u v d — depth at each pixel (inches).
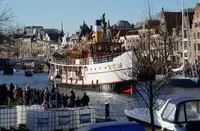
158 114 626.2
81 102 1096.2
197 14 3371.1
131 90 1909.4
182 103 566.6
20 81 3398.1
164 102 644.7
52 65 2869.1
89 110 724.7
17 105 780.0
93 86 2287.2
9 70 4739.2
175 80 2265.0
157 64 1295.5
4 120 683.4
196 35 3336.6
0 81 3385.8
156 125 632.4
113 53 2251.5
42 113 674.2
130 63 1977.1
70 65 2517.2
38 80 3563.0
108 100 1728.6
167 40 2522.1
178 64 2839.6
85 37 4916.3
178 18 3496.6
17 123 698.2
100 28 2765.7
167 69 1582.2
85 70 2374.5
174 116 566.9
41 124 673.0
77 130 412.8
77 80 2454.5
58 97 1042.1
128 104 1407.5
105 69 2174.0
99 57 2240.4
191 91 2097.7
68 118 698.2
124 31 4399.6
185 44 3356.3
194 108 565.9
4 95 1127.6
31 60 5221.5
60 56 2704.2
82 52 2470.5
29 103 959.6
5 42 1198.9
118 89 2073.1
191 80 2321.6
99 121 839.7
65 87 2576.3
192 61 3107.8
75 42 5989.2
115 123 412.2
